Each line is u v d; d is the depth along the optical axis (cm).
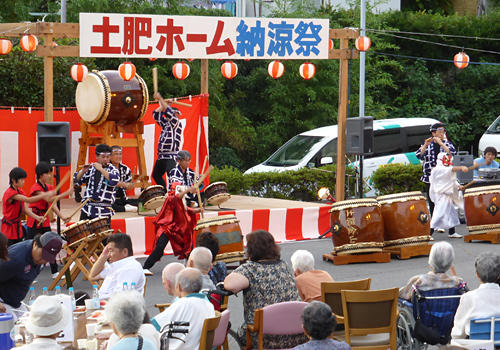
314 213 1523
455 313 770
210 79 2644
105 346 624
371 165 2105
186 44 1402
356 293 735
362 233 1289
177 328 656
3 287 777
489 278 714
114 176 1233
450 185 1462
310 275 811
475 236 1454
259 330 709
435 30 3120
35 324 564
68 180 1689
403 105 3125
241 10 2989
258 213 1455
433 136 1563
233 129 2747
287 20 1457
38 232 1194
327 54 1490
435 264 776
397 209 1327
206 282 781
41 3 2625
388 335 782
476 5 3675
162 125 1551
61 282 1171
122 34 1358
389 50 3098
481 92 3216
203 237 902
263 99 2897
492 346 646
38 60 1808
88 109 1542
